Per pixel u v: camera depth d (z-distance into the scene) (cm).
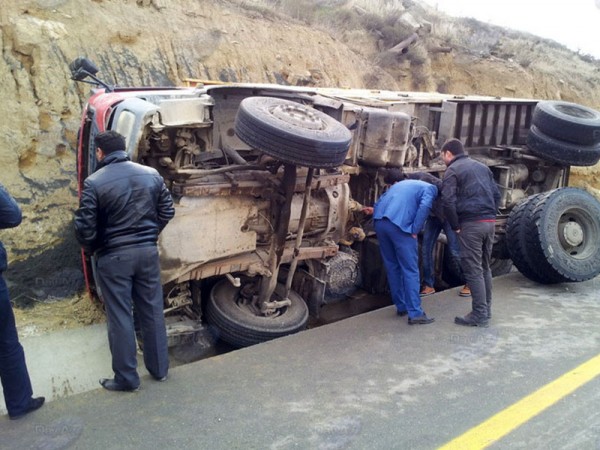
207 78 1028
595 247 673
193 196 509
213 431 369
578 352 497
